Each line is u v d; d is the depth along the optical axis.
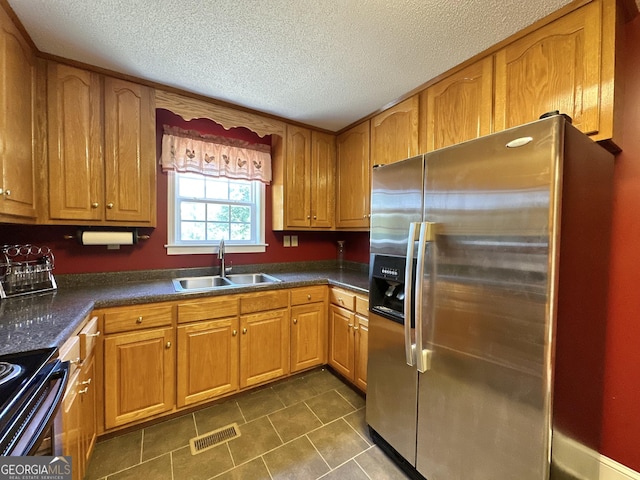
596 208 1.23
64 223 1.71
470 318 1.19
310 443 1.69
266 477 1.45
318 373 2.55
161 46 1.55
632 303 1.36
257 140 2.72
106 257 2.12
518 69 1.45
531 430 1.01
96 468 1.48
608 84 1.18
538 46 1.37
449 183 1.27
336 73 1.82
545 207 0.96
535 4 1.25
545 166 0.96
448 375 1.28
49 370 0.90
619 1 1.20
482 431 1.15
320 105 2.28
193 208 2.53
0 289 1.55
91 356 1.49
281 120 2.55
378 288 1.74
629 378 1.37
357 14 1.31
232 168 2.59
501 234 1.08
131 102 1.89
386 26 1.39
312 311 2.46
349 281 2.39
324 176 2.85
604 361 1.41
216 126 2.52
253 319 2.14
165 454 1.58
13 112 1.35
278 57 1.65
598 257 1.28
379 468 1.53
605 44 1.19
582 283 1.15
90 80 1.75
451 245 1.26
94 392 1.55
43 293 1.74
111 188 1.83
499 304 1.09
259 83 1.94
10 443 0.63
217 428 1.81
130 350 1.69
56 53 1.61
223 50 1.59
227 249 2.65
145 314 1.73
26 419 0.71
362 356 2.11
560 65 1.30
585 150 1.11
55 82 1.65
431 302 1.34
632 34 1.31
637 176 1.34
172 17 1.34
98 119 1.78
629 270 1.37
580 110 1.25
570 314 1.07
